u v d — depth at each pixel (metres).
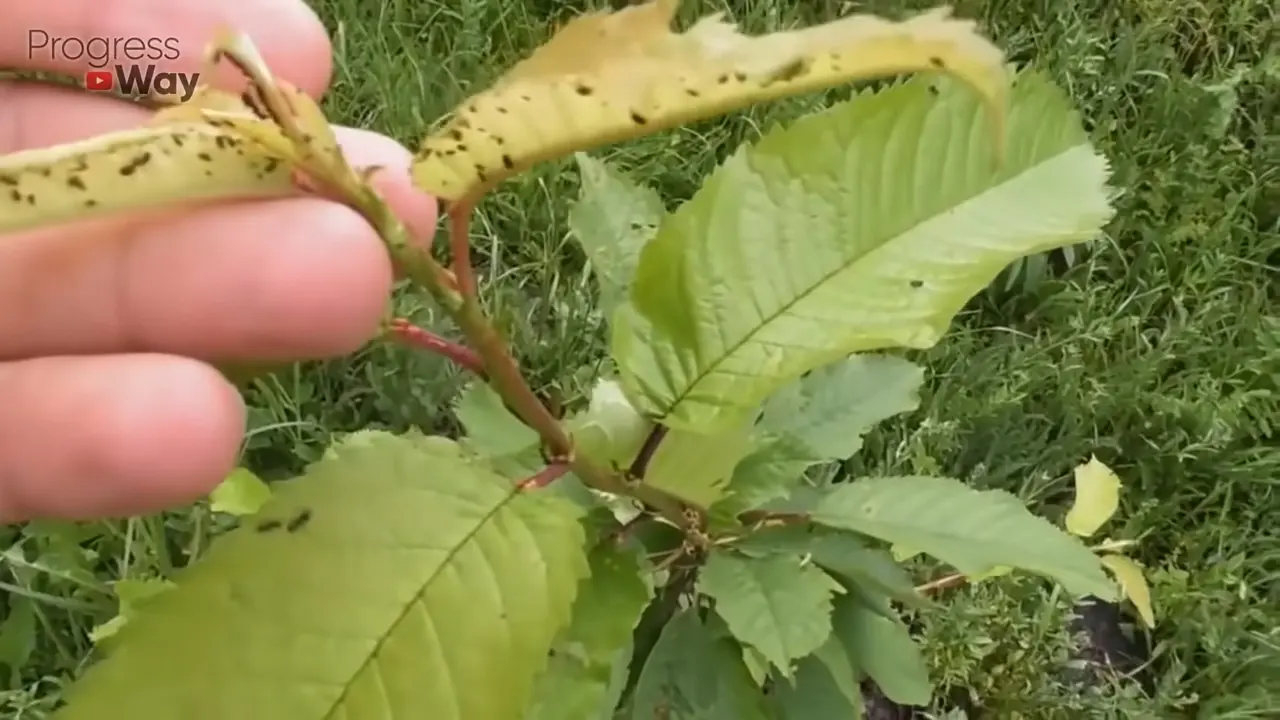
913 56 0.09
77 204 0.10
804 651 0.18
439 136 0.11
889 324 0.13
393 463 0.12
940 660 0.34
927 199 0.14
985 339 0.39
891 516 0.21
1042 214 0.14
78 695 0.11
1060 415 0.38
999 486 0.37
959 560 0.20
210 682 0.11
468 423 0.20
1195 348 0.39
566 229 0.39
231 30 0.10
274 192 0.11
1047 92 0.14
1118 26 0.45
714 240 0.14
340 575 0.12
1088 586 0.20
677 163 0.40
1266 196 0.42
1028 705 0.34
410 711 0.12
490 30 0.42
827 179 0.14
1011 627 0.34
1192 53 0.45
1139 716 0.34
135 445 0.13
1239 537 0.37
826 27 0.09
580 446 0.16
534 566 0.12
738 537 0.20
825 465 0.35
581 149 0.11
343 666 0.12
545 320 0.38
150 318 0.13
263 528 0.12
